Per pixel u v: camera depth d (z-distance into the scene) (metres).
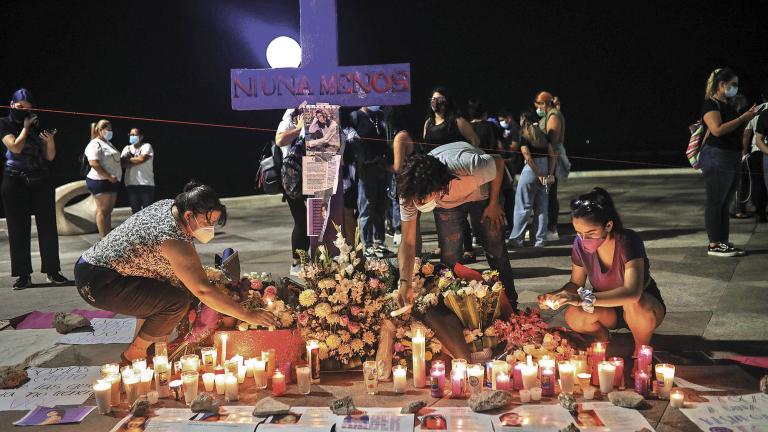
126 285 4.43
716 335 5.17
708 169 7.73
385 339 4.63
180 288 4.69
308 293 4.63
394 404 4.16
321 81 5.56
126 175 11.04
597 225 4.23
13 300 7.09
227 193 19.02
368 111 8.36
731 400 4.01
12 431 3.94
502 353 4.73
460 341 4.62
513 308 5.38
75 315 5.88
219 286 4.80
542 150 8.80
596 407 3.98
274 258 8.86
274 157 7.50
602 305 4.28
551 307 4.39
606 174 18.81
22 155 7.41
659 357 4.70
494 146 8.02
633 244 4.31
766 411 3.87
